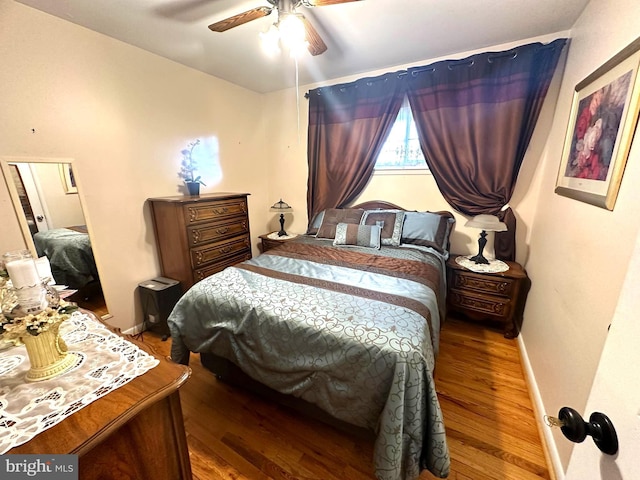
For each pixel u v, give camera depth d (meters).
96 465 0.69
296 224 3.75
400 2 1.70
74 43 1.90
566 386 1.29
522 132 2.29
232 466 1.32
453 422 1.53
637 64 1.00
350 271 1.96
